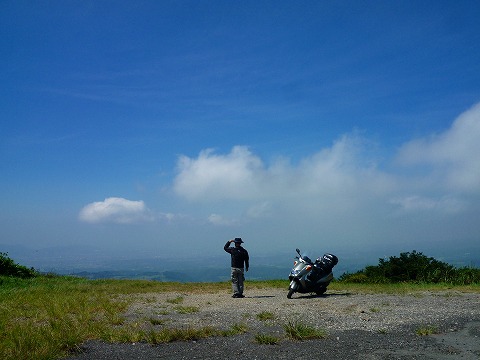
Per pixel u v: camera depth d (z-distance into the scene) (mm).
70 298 12328
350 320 8453
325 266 13914
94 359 5961
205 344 6688
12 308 10195
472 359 5559
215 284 20797
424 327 7504
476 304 10430
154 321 8461
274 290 17172
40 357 5734
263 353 6062
